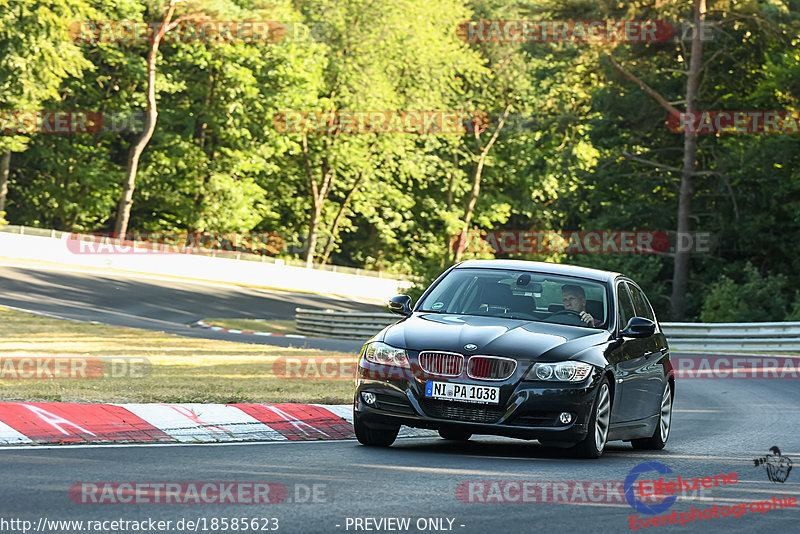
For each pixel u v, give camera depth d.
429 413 31.00
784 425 46.47
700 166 161.75
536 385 30.78
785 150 142.62
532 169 173.00
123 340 79.38
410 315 34.66
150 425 32.34
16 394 35.62
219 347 76.81
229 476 24.62
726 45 150.12
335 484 24.22
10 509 19.58
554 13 158.25
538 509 22.44
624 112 158.62
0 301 116.75
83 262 179.62
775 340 99.56
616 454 34.75
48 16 189.62
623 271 151.25
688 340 103.44
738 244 152.62
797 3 143.25
